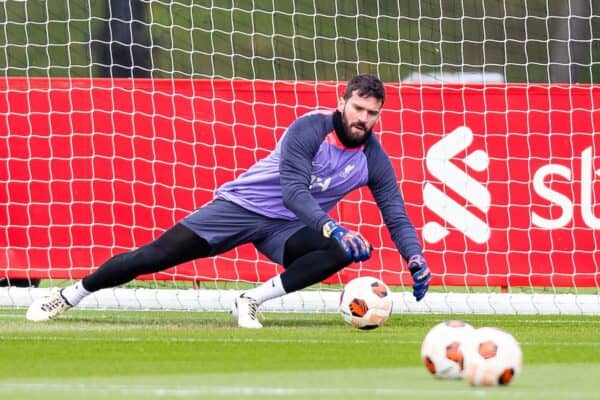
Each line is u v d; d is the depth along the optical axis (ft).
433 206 122.31
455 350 61.72
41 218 122.72
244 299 99.19
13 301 120.67
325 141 94.32
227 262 121.60
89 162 122.72
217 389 58.59
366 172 95.86
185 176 122.52
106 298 119.75
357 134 93.45
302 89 122.42
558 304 119.85
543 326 105.19
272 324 103.24
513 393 57.16
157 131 122.62
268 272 121.60
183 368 69.31
